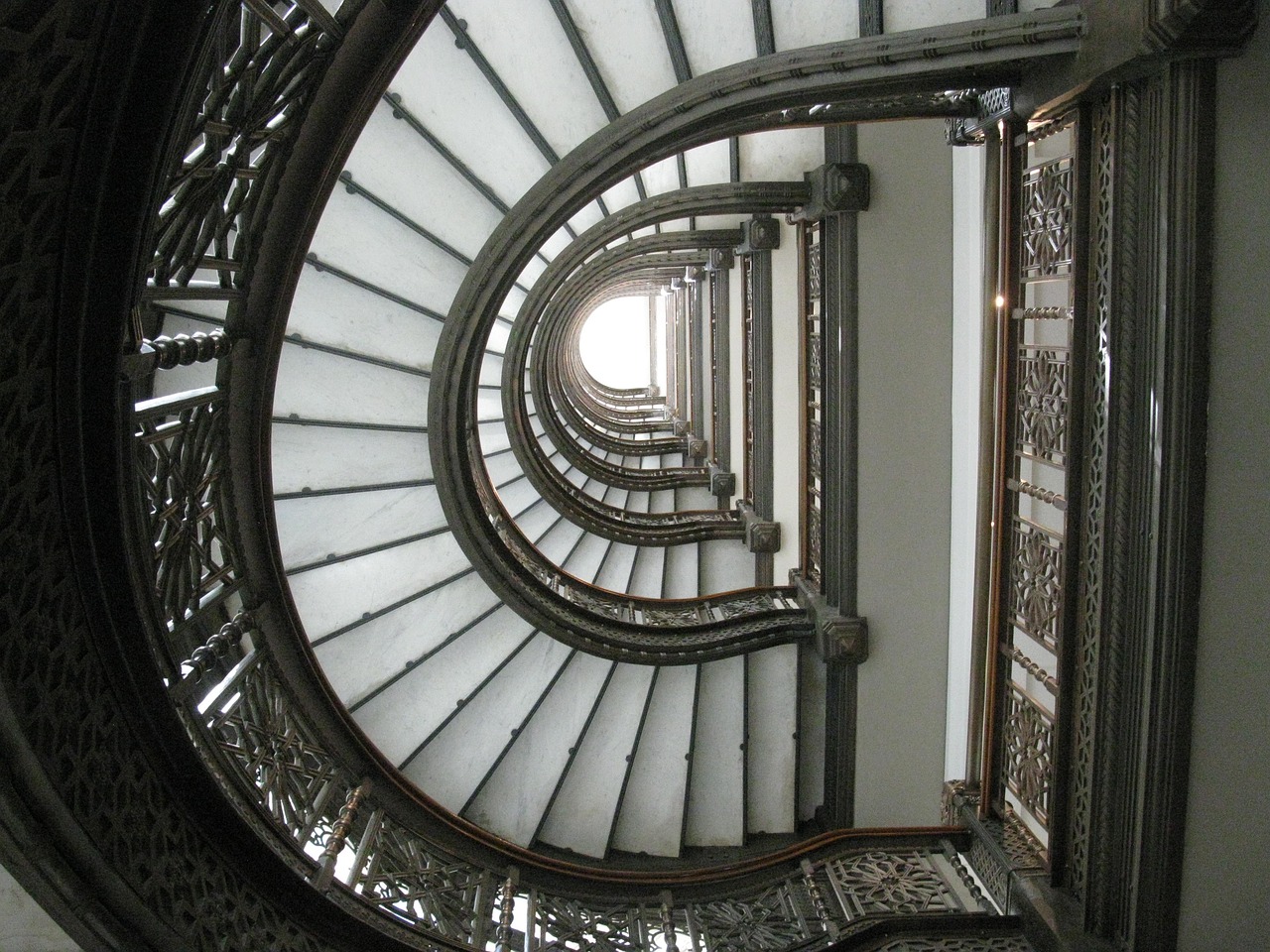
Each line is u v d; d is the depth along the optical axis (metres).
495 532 7.39
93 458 2.45
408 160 5.86
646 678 8.11
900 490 7.31
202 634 4.55
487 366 10.52
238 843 3.54
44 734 2.35
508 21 5.12
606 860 7.73
